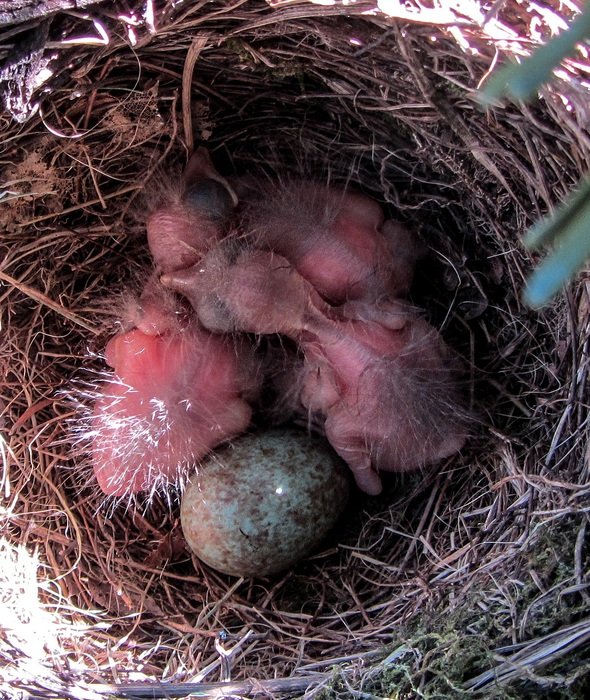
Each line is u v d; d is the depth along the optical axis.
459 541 0.16
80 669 0.16
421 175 0.18
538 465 0.16
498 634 0.14
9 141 0.16
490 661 0.14
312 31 0.16
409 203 0.18
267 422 0.18
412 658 0.14
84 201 0.18
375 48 0.15
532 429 0.16
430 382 0.17
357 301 0.18
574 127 0.14
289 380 0.18
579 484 0.15
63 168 0.17
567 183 0.15
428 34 0.15
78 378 0.19
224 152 0.19
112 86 0.17
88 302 0.19
